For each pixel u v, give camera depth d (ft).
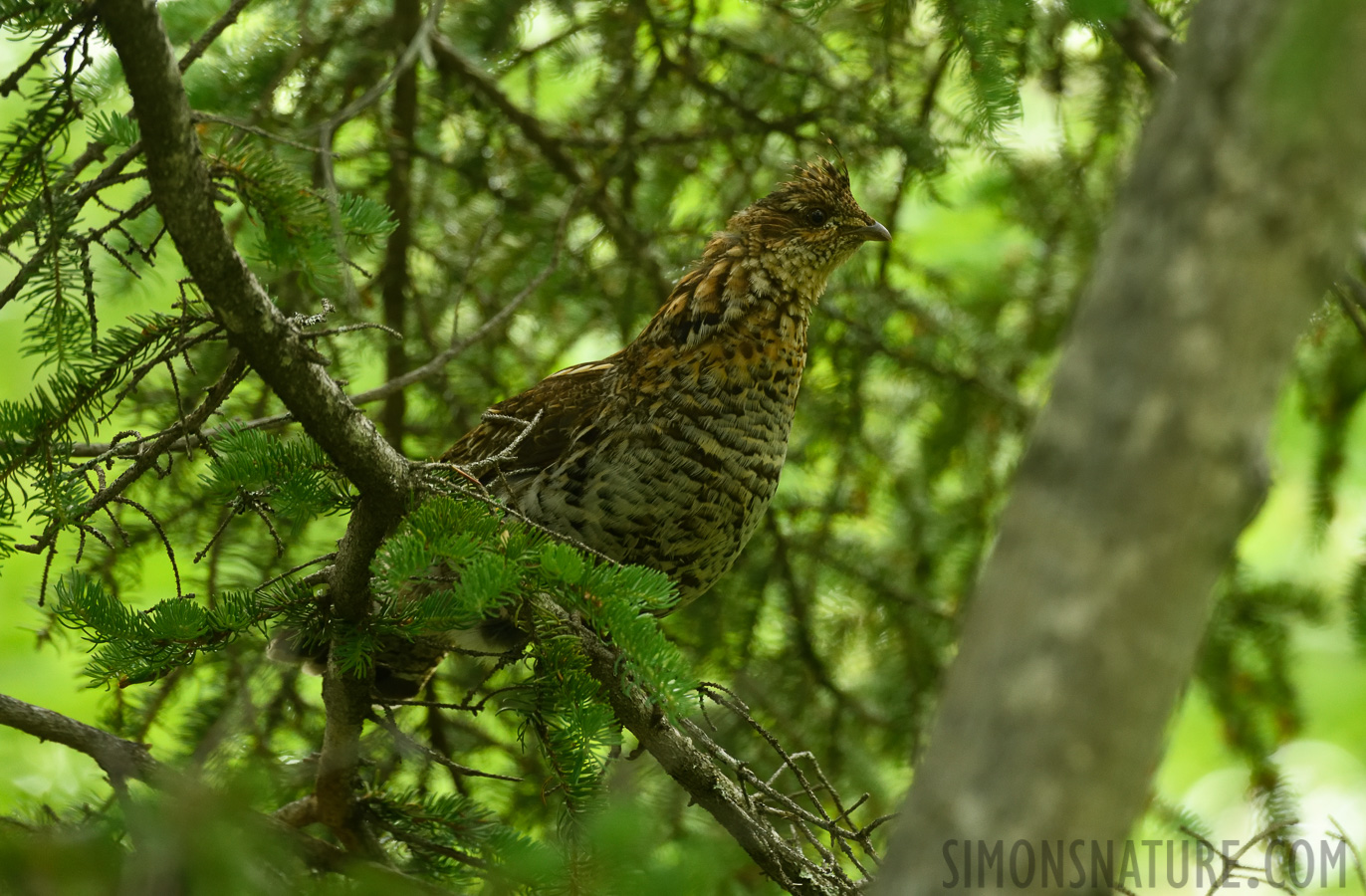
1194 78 7.44
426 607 16.53
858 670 31.07
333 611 16.69
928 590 30.91
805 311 24.70
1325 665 42.22
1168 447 7.07
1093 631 7.00
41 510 15.12
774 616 29.89
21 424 14.83
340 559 16.25
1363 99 7.16
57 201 14.10
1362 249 22.53
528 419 23.65
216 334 13.78
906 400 32.94
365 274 15.29
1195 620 7.17
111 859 9.86
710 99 29.04
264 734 23.57
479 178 28.68
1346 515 39.50
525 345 31.32
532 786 25.11
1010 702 7.02
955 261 38.83
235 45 26.43
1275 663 29.94
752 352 23.21
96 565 24.44
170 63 11.87
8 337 36.91
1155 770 7.21
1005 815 6.90
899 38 27.12
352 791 19.13
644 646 14.97
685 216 31.24
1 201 14.76
